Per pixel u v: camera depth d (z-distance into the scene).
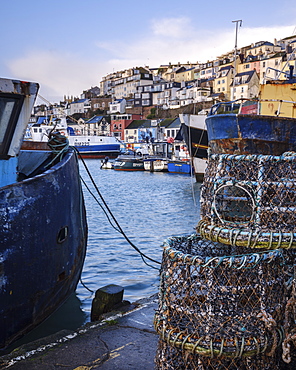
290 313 3.03
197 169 31.39
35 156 9.33
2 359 4.05
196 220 17.81
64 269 6.53
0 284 5.13
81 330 4.73
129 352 4.18
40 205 5.75
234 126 6.46
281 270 3.09
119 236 14.21
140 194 27.47
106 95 136.25
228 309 2.88
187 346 2.79
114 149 65.50
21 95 6.14
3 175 6.55
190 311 2.90
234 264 2.80
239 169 3.19
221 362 2.88
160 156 56.16
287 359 2.83
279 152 6.39
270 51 89.06
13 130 6.39
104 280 9.10
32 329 5.93
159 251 12.05
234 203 3.37
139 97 107.81
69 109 133.25
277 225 3.02
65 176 6.71
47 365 3.94
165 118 83.38
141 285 8.75
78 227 7.34
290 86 11.54
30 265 5.57
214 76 95.50
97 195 27.11
